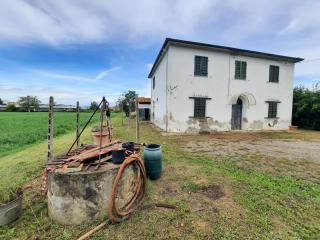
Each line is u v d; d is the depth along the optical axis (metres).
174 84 13.32
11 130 15.77
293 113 18.61
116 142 5.10
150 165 4.73
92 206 3.17
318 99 16.83
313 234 2.91
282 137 12.54
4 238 2.84
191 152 8.01
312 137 12.59
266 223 3.12
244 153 7.95
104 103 4.12
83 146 5.50
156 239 2.77
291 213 3.45
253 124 15.68
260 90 15.69
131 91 36.59
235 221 3.17
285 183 4.76
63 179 3.09
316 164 6.46
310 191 4.35
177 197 3.98
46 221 3.25
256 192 4.21
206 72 14.02
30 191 4.25
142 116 26.77
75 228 3.06
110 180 3.27
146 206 3.57
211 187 4.47
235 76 14.84
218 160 6.79
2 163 6.64
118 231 2.95
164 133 13.32
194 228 3.00
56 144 9.48
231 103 14.82
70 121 25.95
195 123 13.95
